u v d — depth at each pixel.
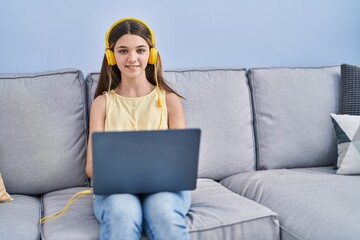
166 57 2.03
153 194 1.21
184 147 1.15
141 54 1.53
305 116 1.86
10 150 1.57
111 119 1.56
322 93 1.90
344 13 2.21
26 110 1.59
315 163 1.87
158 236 1.12
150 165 1.15
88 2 1.91
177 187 1.20
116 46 1.53
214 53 2.08
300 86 1.89
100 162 1.12
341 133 1.72
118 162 1.13
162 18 2.00
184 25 2.03
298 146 1.84
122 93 1.62
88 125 1.71
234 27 2.09
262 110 1.85
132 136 1.11
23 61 1.89
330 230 1.17
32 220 1.34
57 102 1.63
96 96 1.65
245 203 1.38
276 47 2.15
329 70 1.96
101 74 1.63
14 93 1.60
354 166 1.66
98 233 1.20
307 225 1.25
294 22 2.15
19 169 1.57
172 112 1.61
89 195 1.56
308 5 2.16
